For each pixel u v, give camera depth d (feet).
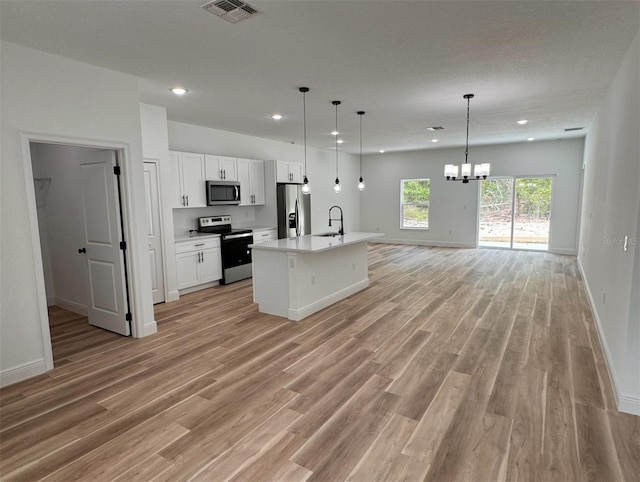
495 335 12.48
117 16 8.01
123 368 10.46
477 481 6.20
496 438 7.27
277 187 23.40
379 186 35.63
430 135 24.00
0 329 9.50
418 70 11.59
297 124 19.98
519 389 9.06
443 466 6.55
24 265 9.84
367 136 24.23
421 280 20.39
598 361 10.50
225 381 9.66
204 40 9.30
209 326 13.75
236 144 22.85
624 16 8.16
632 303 7.90
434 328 13.21
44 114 10.02
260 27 8.61
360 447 7.08
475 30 8.87
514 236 30.12
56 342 12.35
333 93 14.03
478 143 28.37
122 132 11.84
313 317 14.61
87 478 6.40
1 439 7.47
